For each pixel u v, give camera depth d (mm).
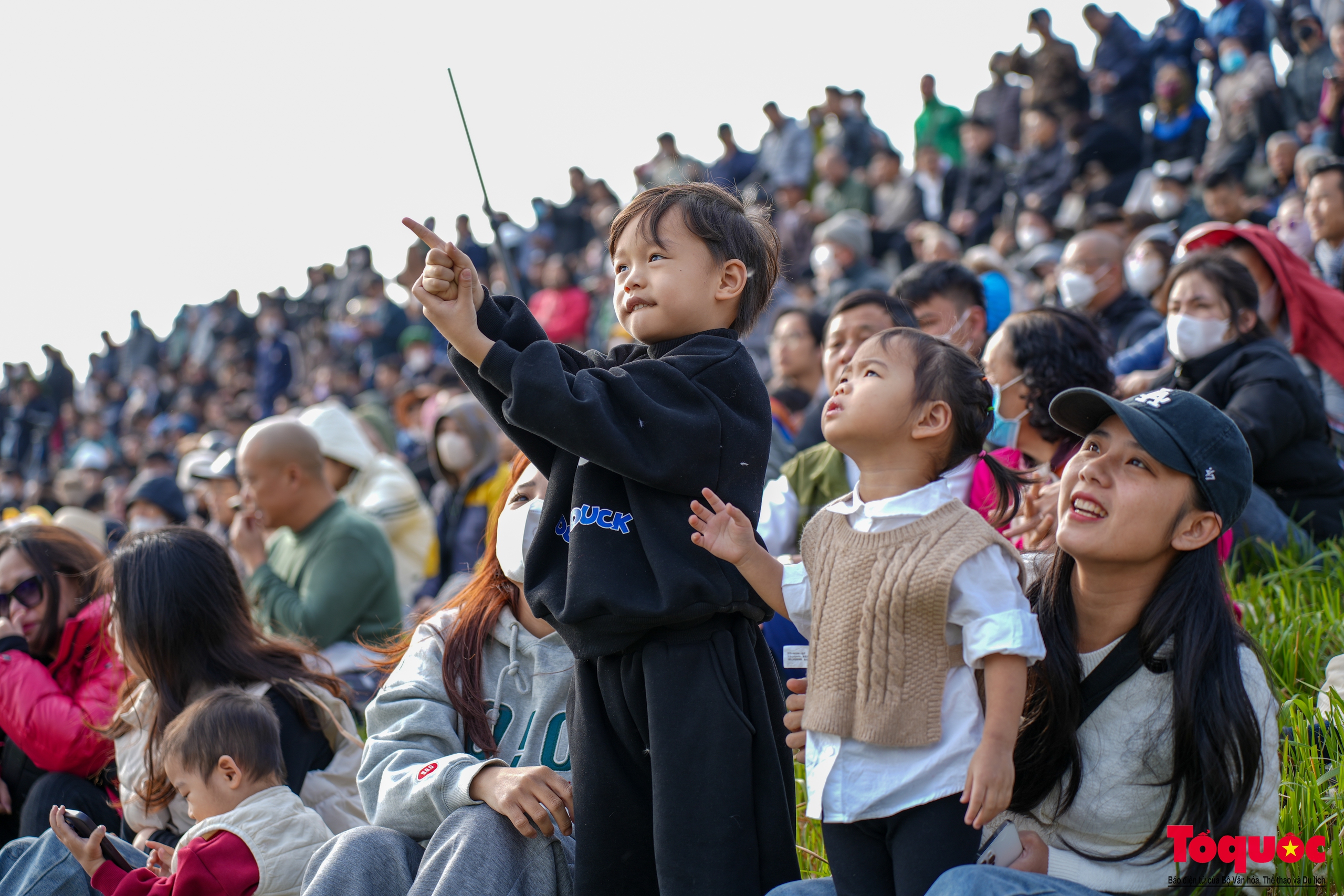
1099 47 16078
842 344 5641
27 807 4930
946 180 16891
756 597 3094
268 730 4090
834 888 2885
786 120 19859
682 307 3039
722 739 2928
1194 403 3006
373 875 3246
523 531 3371
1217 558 3033
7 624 5207
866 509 2863
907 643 2715
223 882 3740
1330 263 8836
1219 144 14273
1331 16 14000
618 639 2965
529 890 3229
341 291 25828
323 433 9070
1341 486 6086
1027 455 5316
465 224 23578
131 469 21484
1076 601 3121
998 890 2584
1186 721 2883
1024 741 3113
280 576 7125
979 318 6207
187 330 30391
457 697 3613
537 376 2771
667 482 2891
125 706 4652
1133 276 8852
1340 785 3709
